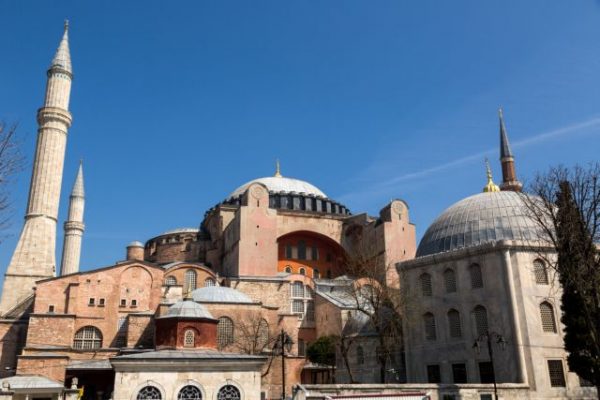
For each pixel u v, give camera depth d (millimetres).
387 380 49469
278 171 93062
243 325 56406
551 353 39625
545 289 41281
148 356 34906
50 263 72375
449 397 35781
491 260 42406
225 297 58219
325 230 77312
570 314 34156
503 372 39625
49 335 54719
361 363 53281
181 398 34406
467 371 41812
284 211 75688
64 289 59625
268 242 69500
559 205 33406
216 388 35188
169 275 65875
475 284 43219
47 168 75250
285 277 68688
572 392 38812
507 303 40688
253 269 67812
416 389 35000
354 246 76688
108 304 60281
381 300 50438
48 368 50469
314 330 66812
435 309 45156
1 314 67250
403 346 48625
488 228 45844
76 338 58125
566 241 32688
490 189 57375
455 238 47219
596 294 31453
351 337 54469
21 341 59125
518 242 41844
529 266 41562
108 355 54688
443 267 45469
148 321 56750
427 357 44625
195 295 58031
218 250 77438
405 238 70500
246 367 36219
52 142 76375
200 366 35281
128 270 62188
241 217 69000
